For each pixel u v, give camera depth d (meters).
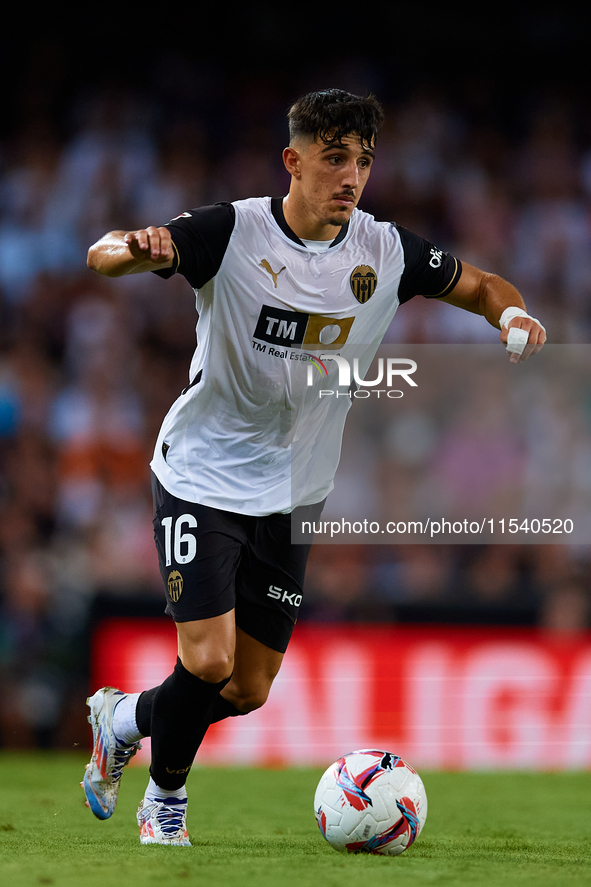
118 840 13.77
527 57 54.31
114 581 35.75
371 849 12.38
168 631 28.44
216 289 12.79
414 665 28.06
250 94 53.00
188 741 12.77
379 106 12.67
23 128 50.41
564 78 54.25
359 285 13.30
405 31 54.22
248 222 12.84
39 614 33.66
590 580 33.31
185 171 49.72
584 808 19.67
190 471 13.08
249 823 16.84
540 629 28.48
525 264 48.28
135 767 27.05
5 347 43.28
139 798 20.62
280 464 13.50
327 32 54.00
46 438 40.84
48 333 44.28
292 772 25.62
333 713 27.78
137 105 51.34
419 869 10.95
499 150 51.81
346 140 12.45
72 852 12.16
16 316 44.41
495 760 27.83
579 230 49.50
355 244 13.38
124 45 52.59
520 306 13.67
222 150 50.97
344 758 12.88
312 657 27.95
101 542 38.06
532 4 53.91
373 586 35.72
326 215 12.66
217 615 12.49
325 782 12.74
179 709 12.60
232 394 13.13
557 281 48.00
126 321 44.56
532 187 50.81
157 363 44.28
